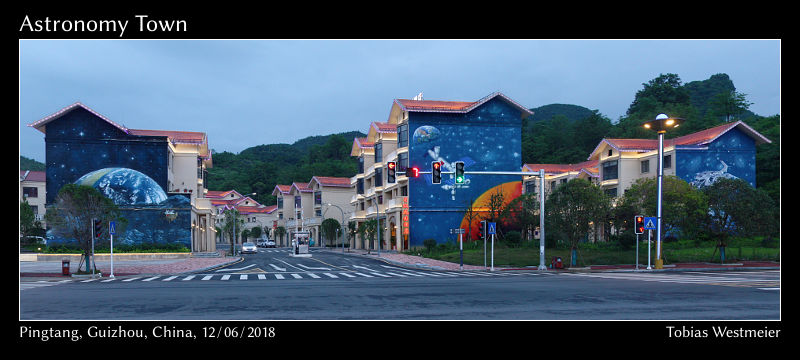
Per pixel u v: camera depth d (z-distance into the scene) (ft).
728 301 48.73
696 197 116.26
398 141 191.72
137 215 172.35
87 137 174.81
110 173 173.37
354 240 270.46
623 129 292.40
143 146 178.40
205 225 221.05
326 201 296.30
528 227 181.27
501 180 187.01
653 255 121.29
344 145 485.15
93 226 95.81
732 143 171.22
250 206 399.85
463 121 186.29
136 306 47.01
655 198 126.72
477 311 42.45
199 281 81.05
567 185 116.26
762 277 81.41
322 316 39.93
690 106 283.59
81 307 46.52
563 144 315.78
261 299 52.01
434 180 88.53
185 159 202.39
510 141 189.16
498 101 189.26
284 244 362.53
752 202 112.88
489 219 178.91
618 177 182.80
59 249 162.20
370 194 237.45
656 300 49.65
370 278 86.07
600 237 177.27
